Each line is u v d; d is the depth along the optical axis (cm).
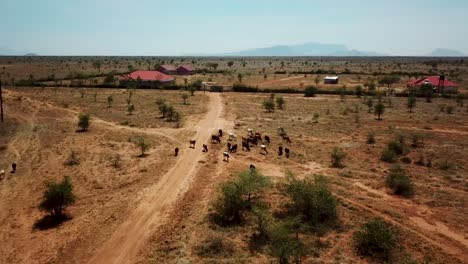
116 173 3459
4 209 2711
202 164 3744
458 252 2122
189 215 2581
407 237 2284
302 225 2411
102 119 6100
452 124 6044
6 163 3734
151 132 5222
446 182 3316
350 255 2066
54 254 2128
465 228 2414
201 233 2316
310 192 2570
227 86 10612
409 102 7556
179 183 3203
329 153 4262
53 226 2459
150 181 3244
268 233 2280
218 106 7712
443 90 10262
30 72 15325
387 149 4381
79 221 2519
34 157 3941
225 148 4400
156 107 7369
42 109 6800
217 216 2562
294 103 8400
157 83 10950
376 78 13788
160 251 2125
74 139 4716
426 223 2491
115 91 9819
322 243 2195
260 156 4088
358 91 9762
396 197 2952
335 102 8575
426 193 3034
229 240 2233
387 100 8819
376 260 2019
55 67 18750
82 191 3036
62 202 2588
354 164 3847
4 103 7069
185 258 2030
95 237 2303
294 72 17125
